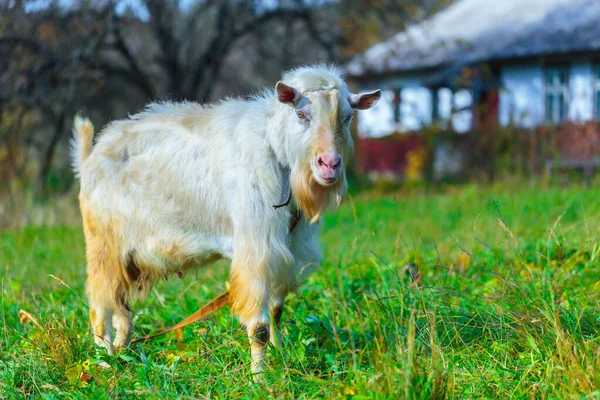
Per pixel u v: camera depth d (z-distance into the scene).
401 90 25.52
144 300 5.77
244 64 27.70
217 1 21.00
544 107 21.59
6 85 15.64
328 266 7.04
